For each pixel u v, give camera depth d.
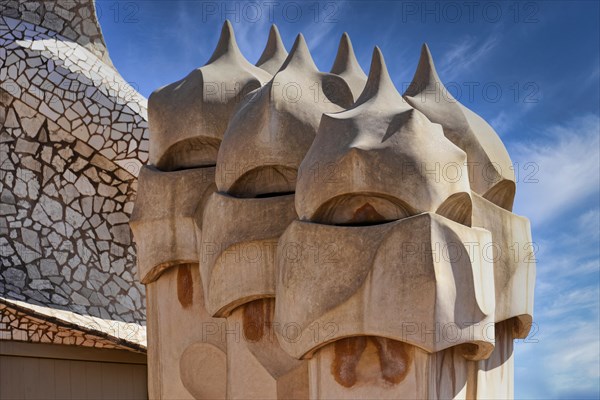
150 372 11.62
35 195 13.80
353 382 9.33
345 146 9.46
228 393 10.52
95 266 14.00
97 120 14.07
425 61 11.09
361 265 9.22
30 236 13.66
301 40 11.18
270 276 10.21
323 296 9.31
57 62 14.14
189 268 11.38
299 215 9.69
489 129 11.05
